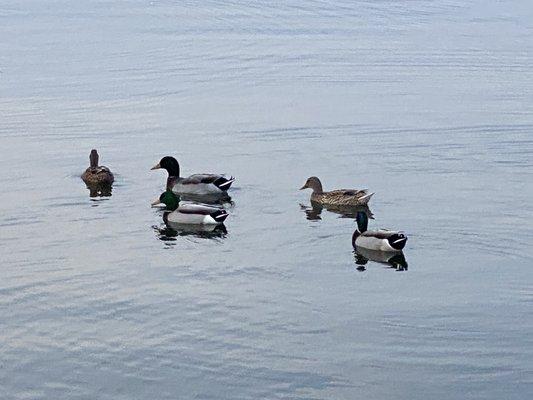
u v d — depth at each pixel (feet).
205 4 241.76
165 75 177.17
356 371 76.59
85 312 87.10
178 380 75.56
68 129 146.10
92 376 76.43
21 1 248.93
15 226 107.76
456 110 154.81
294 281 92.38
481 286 90.94
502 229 105.19
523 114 152.87
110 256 99.19
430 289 90.43
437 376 75.87
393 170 126.82
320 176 124.57
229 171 127.24
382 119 150.10
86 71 180.04
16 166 128.98
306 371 76.54
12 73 179.11
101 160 132.05
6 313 87.10
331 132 143.74
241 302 88.22
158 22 222.07
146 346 80.79
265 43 201.26
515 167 127.85
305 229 105.91
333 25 219.00
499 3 246.88
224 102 160.25
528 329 82.99
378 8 238.07
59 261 98.17
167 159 120.57
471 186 120.26
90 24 220.64
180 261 97.55
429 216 109.50
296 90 167.53
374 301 88.12
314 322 84.28
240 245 101.45
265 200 115.75
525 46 199.93
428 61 187.62
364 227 101.50
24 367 77.87
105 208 113.29
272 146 137.80
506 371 76.48
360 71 180.14
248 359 78.38
